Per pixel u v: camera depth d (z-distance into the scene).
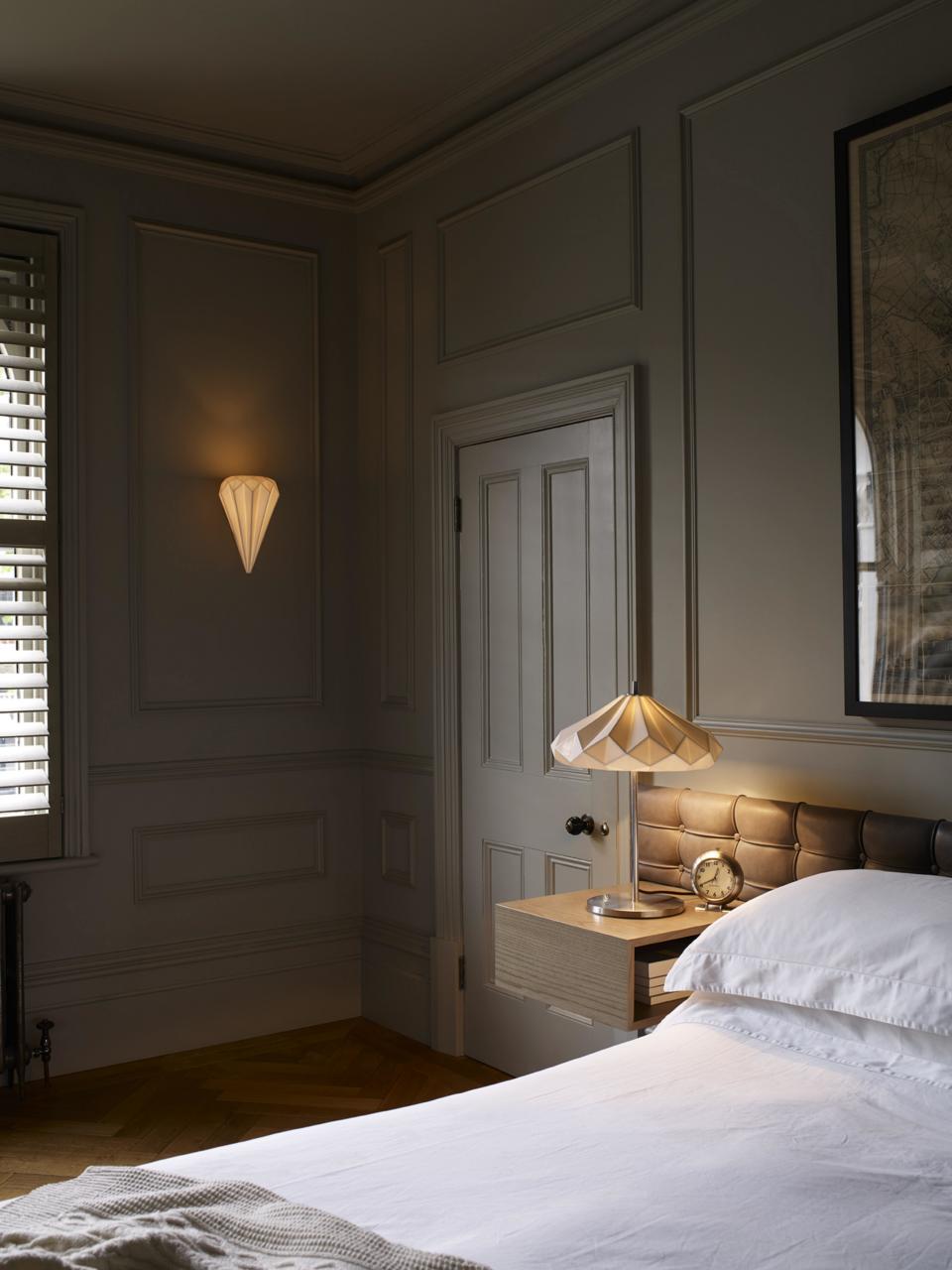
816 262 2.63
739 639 2.80
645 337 3.05
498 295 3.56
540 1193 1.48
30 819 3.54
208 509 3.89
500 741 3.54
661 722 2.57
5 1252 1.28
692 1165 1.55
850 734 2.52
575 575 3.26
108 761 3.69
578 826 3.17
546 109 3.37
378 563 4.09
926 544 2.37
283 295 4.05
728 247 2.84
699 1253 1.31
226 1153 1.67
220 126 3.75
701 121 2.91
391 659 4.04
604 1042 3.14
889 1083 1.80
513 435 3.48
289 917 4.03
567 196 3.30
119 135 3.72
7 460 3.53
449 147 3.71
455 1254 1.31
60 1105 3.32
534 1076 1.94
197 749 3.86
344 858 4.12
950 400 2.33
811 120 2.64
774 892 2.19
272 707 4.01
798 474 2.66
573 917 2.61
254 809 3.96
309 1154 1.64
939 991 1.77
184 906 3.83
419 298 3.89
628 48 3.06
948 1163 1.54
